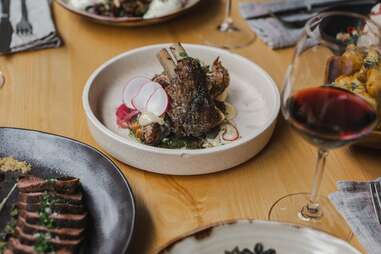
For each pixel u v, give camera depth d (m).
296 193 0.96
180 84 1.01
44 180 0.90
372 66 0.98
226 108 1.10
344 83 0.97
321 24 0.95
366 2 1.42
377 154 1.03
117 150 0.98
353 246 0.81
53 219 0.82
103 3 1.37
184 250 0.78
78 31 1.39
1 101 1.15
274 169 1.00
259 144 1.00
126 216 0.83
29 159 0.97
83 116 1.12
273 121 1.02
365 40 0.99
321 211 0.92
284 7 1.45
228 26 1.41
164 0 1.37
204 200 0.94
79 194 0.89
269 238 0.80
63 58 1.29
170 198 0.94
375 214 0.89
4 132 0.99
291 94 0.81
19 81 1.21
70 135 1.07
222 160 0.96
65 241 0.80
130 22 1.32
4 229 0.84
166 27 1.41
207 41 1.36
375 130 0.96
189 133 1.01
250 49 1.34
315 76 0.88
